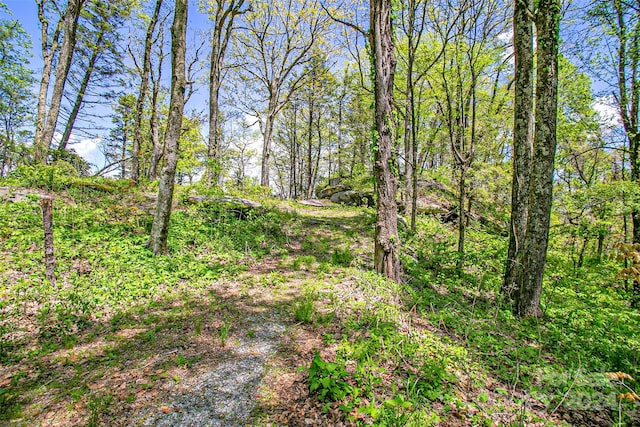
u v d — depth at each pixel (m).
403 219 12.09
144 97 15.82
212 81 14.45
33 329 4.15
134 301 5.22
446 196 16.98
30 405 2.90
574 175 15.58
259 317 4.92
